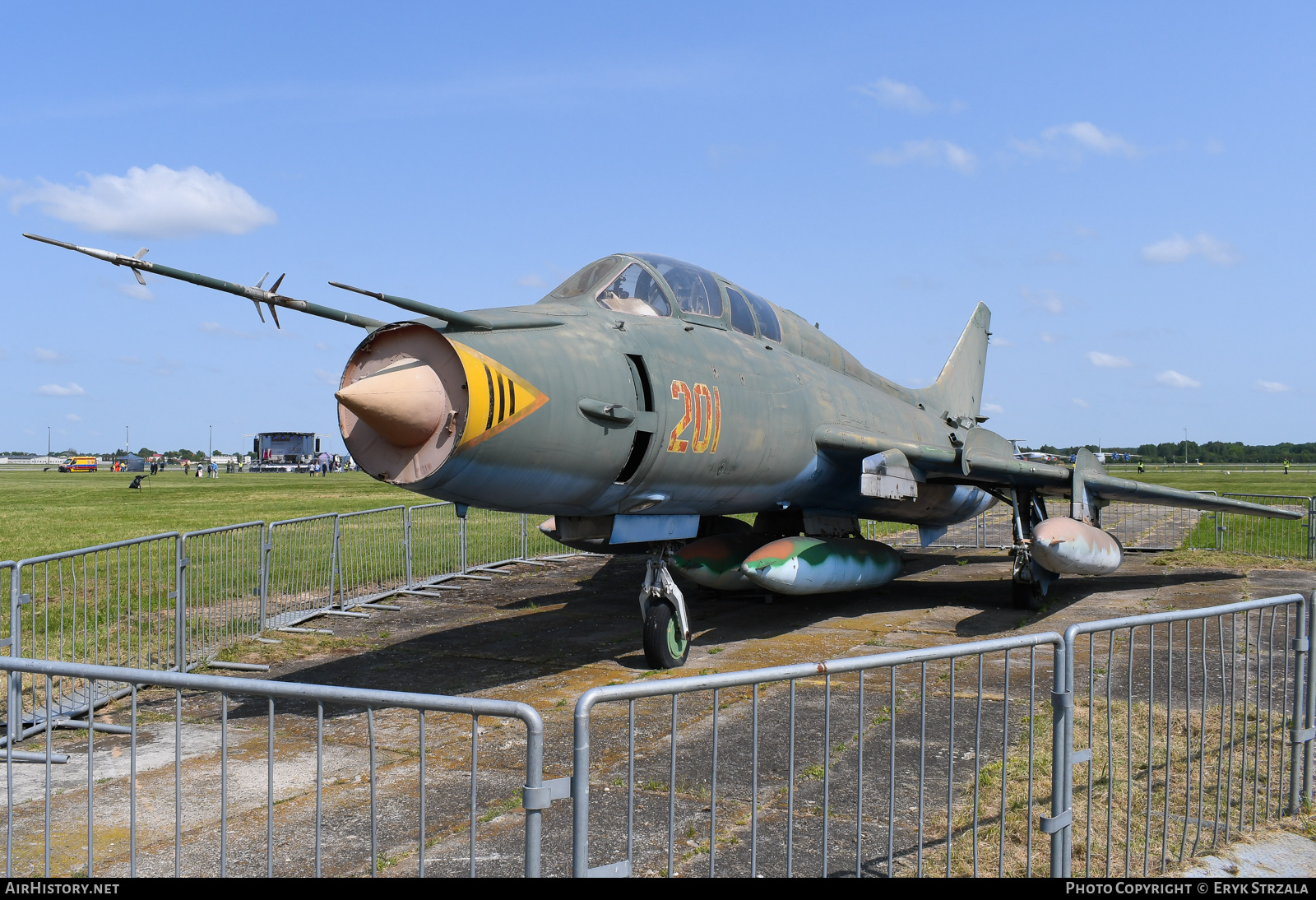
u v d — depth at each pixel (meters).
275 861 4.77
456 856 4.79
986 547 21.53
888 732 6.90
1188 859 4.61
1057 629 11.25
